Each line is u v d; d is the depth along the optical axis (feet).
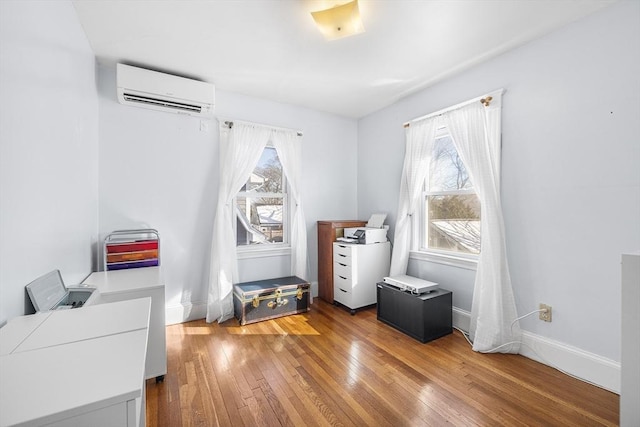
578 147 6.02
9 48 3.40
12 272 3.43
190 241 9.21
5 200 3.30
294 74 8.52
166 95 8.02
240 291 9.06
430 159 9.34
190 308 9.14
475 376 6.10
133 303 3.91
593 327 5.85
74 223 5.67
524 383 5.84
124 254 7.22
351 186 12.69
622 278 3.95
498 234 7.16
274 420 4.85
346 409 5.12
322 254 11.46
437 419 4.86
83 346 2.68
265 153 10.92
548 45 6.48
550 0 5.43
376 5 5.57
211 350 7.24
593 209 5.84
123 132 8.20
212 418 4.88
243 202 10.48
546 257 6.55
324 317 9.57
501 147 7.35
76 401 1.89
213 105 8.66
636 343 3.86
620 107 5.48
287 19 6.01
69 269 5.39
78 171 5.96
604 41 5.65
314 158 11.68
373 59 7.64
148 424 4.73
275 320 9.27
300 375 6.15
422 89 9.58
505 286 7.13
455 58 7.58
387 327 8.75
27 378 2.14
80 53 6.07
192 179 9.23
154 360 5.73
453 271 8.73
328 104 11.00
